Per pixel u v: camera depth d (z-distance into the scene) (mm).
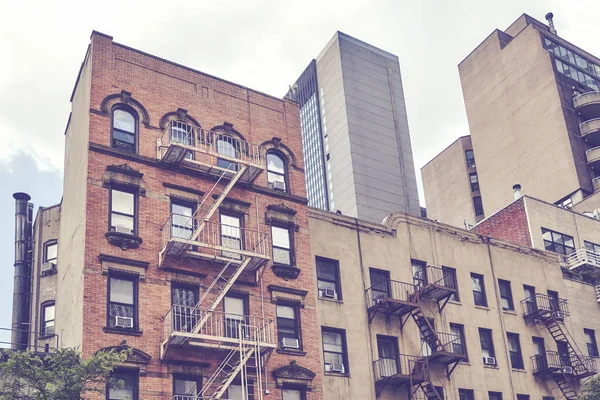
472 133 92625
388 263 42125
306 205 39719
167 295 32875
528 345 46594
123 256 32438
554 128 81750
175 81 37812
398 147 172750
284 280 36875
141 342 31266
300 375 35062
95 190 33031
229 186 36125
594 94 81625
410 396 38562
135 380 30688
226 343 32688
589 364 48094
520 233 55438
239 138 38688
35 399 26531
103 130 34469
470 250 46750
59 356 27266
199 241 34812
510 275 48219
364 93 174500
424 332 41562
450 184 107188
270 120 40438
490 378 43281
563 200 78750
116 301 31656
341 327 38469
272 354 34719
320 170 174750
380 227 42906
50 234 44656
